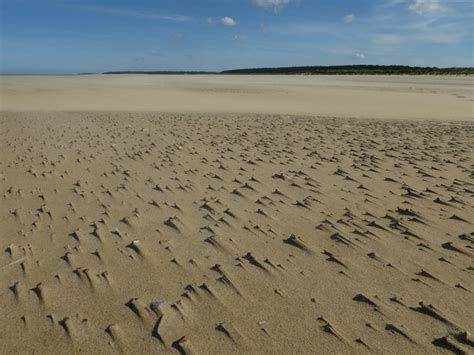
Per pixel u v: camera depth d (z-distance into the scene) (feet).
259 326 9.01
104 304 9.74
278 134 33.24
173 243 12.85
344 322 9.13
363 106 60.54
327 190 18.17
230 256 12.07
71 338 8.64
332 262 11.76
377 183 19.26
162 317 9.28
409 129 36.70
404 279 10.87
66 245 12.61
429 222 14.55
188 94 79.36
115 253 12.17
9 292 10.18
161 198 16.88
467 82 124.67
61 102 60.90
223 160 23.65
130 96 73.00
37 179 19.30
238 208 15.84
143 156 24.38
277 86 107.86
